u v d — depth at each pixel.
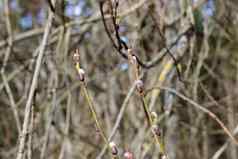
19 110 2.94
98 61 3.01
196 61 2.59
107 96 2.92
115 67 2.86
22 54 3.09
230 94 2.86
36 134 2.43
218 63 2.98
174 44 2.22
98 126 1.27
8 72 2.99
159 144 1.25
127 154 1.30
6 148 3.00
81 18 2.85
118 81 2.85
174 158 2.76
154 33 2.52
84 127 2.84
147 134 2.20
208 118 2.87
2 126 3.14
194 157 2.77
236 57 2.93
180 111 2.61
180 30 2.31
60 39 2.34
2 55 2.88
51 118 2.16
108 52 2.88
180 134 2.83
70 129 2.72
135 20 2.38
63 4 2.19
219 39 2.77
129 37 2.42
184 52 2.26
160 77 2.28
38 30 2.80
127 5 2.43
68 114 2.35
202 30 2.40
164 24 2.34
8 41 2.65
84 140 2.66
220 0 2.61
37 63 1.67
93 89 2.99
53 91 2.23
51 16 1.77
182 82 2.07
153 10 2.26
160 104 2.42
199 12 2.37
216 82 2.98
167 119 2.40
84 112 2.91
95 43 3.06
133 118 2.68
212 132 2.79
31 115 1.63
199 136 2.79
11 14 3.79
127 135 2.68
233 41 2.72
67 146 2.68
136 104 2.60
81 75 1.28
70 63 2.78
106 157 2.60
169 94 2.32
